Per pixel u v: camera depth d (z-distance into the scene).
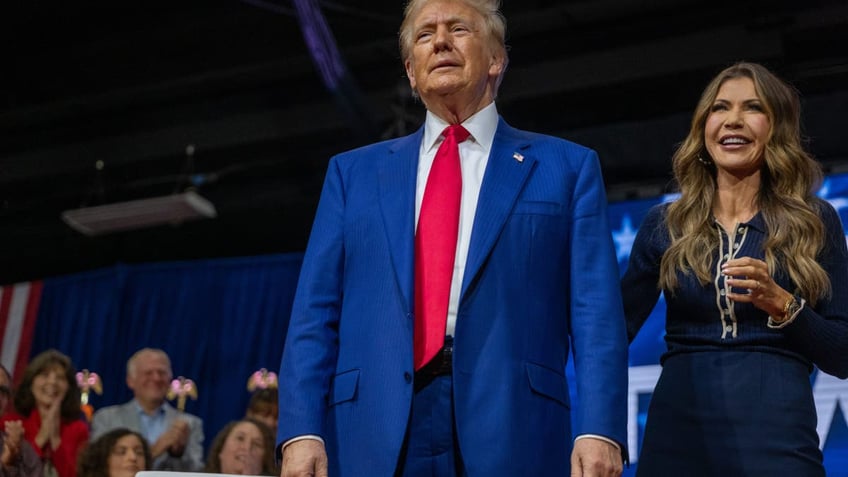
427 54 2.03
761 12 5.69
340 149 6.96
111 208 6.95
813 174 2.27
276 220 7.57
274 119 6.93
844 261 2.17
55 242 8.16
